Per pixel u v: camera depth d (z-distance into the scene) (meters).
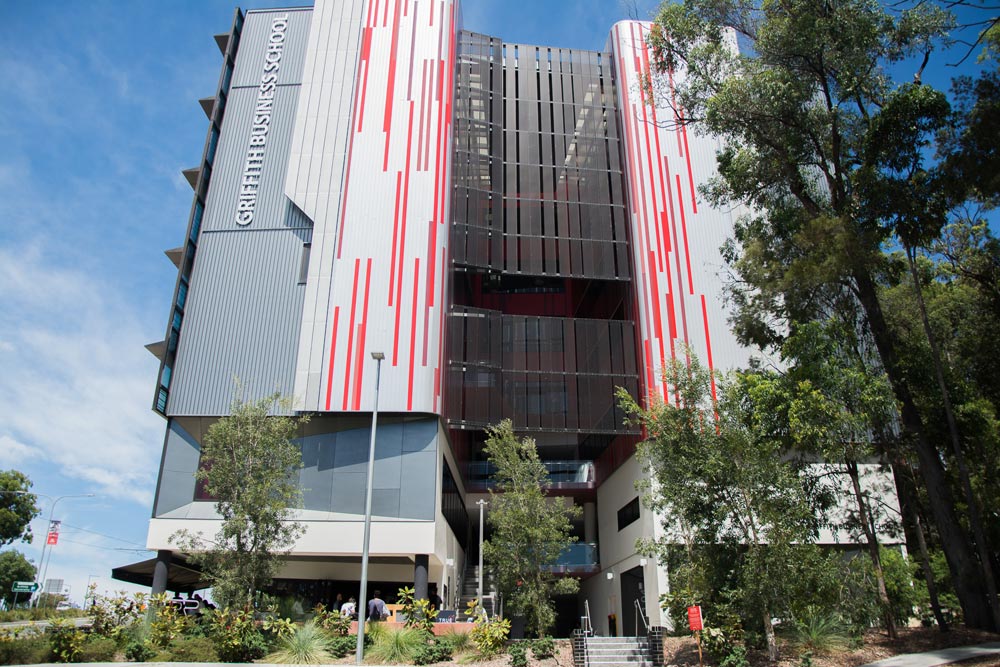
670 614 19.20
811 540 17.23
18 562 57.06
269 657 19.38
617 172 36.00
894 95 18.05
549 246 34.19
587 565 34.38
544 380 31.72
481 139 35.34
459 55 37.06
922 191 18.19
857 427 17.50
